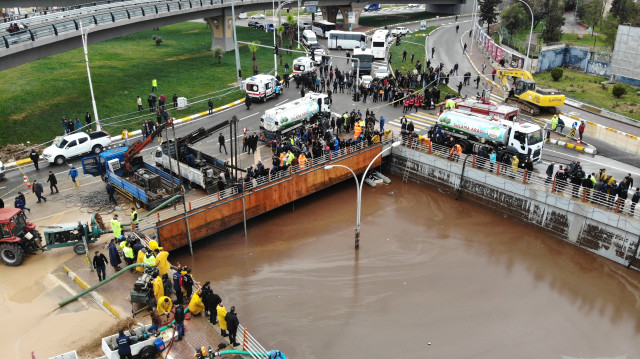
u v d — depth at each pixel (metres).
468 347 22.34
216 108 47.09
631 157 37.34
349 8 88.12
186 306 20.61
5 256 23.45
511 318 24.27
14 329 19.53
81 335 19.11
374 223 32.12
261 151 37.62
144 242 24.33
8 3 66.44
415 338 22.72
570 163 33.53
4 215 23.00
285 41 76.38
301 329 23.03
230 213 29.56
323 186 34.25
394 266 27.81
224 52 67.94
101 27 49.41
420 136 36.94
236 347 18.66
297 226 31.59
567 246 30.08
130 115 44.50
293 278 26.62
